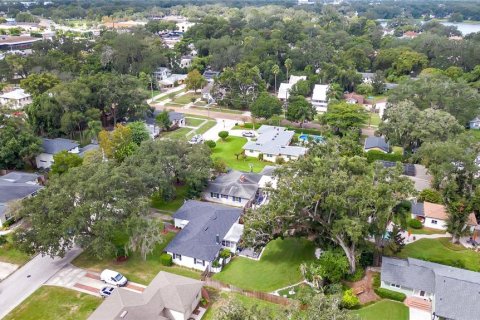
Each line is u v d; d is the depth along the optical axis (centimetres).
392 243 5878
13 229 6569
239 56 17175
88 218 5459
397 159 9144
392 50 17900
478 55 16575
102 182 5566
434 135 8562
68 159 7725
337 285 5053
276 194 5609
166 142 7525
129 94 11069
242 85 13438
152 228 5559
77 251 6069
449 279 4800
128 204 5547
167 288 4891
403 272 5194
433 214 6838
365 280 5397
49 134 9875
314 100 13800
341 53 18100
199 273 5650
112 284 5306
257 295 5094
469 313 4450
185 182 8238
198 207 6844
